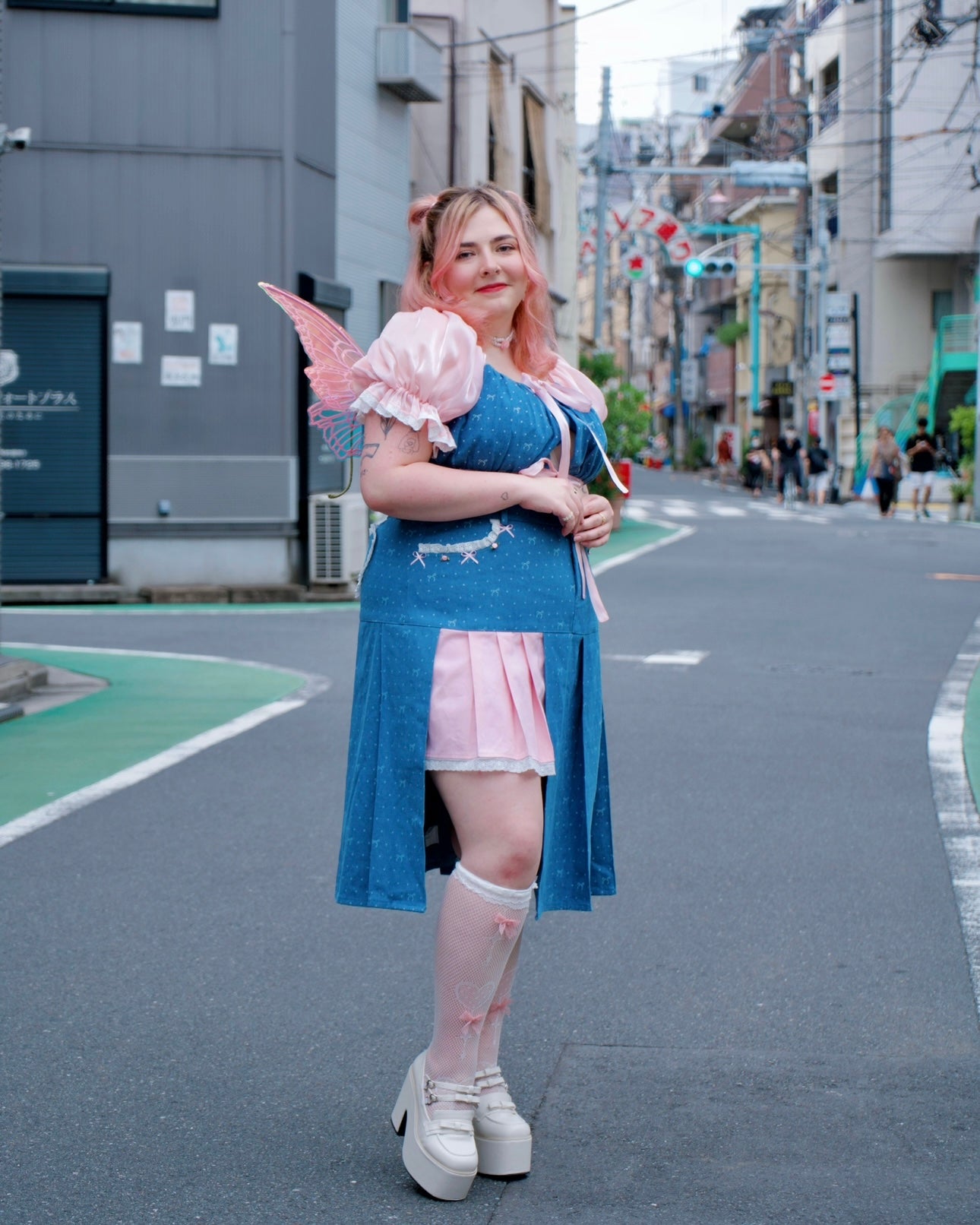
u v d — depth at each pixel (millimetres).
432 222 3256
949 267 47000
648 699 9812
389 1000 4410
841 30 46094
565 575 3205
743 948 4926
